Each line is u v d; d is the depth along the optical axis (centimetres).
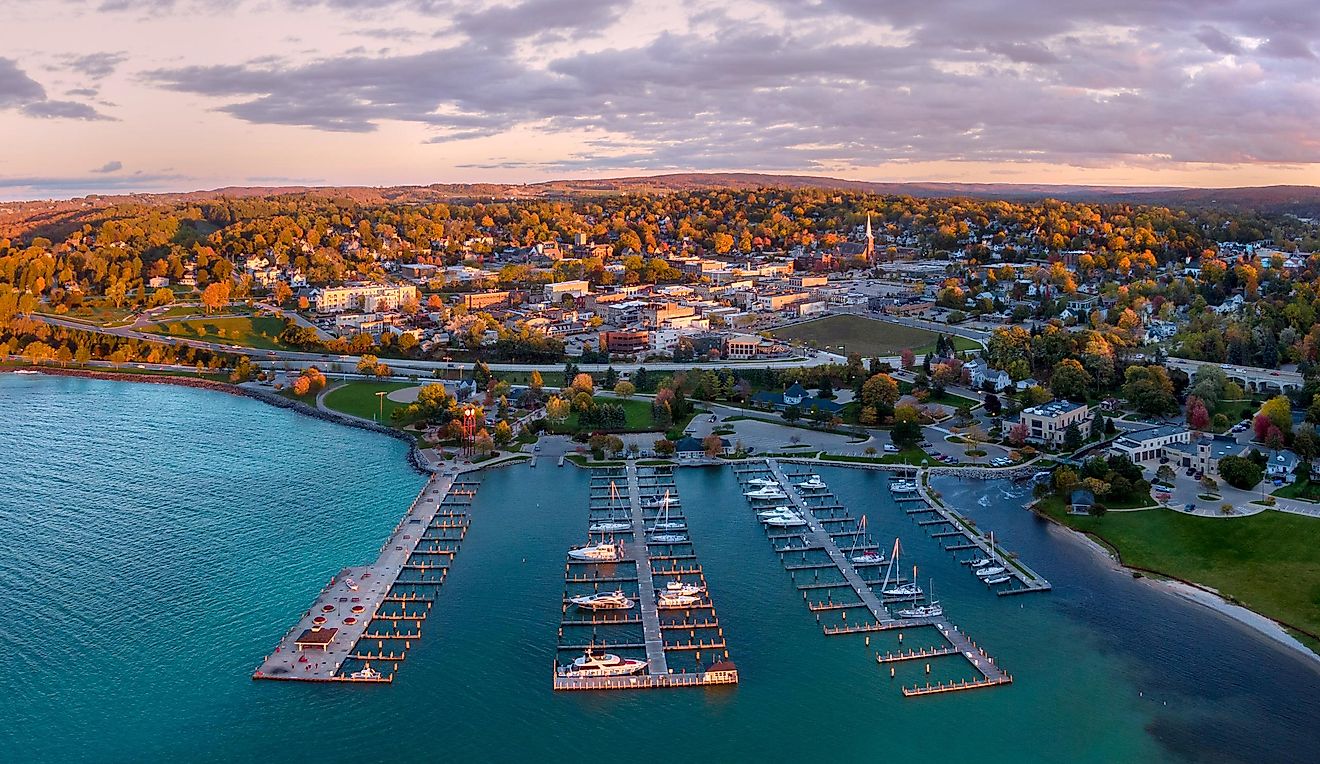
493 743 19662
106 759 19000
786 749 19538
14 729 19850
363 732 19925
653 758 19250
